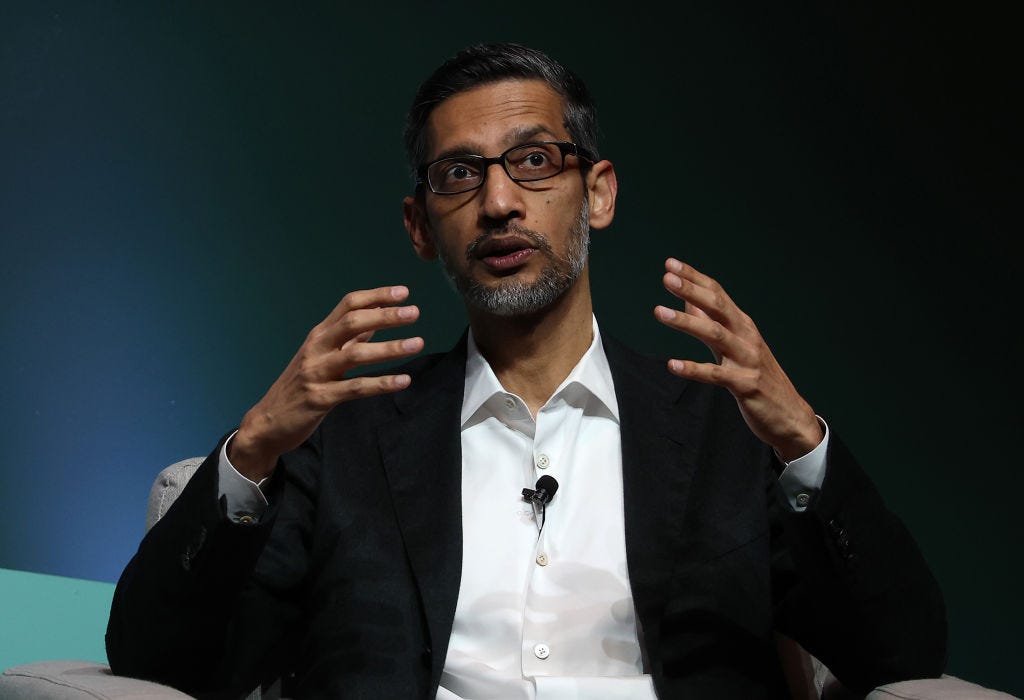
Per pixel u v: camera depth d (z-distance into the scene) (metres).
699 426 6.81
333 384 5.62
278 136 15.73
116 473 15.73
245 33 15.80
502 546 6.54
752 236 15.24
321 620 6.48
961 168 15.08
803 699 6.86
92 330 15.85
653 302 15.12
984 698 5.23
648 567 6.37
